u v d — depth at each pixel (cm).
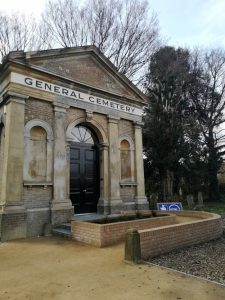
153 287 468
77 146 1206
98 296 435
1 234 865
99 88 1231
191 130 2480
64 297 433
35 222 958
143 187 1388
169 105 2264
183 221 1109
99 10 2089
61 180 1045
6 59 958
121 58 2119
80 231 836
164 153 2166
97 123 1233
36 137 1021
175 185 2394
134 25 2141
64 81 1116
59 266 596
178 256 675
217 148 2811
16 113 959
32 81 1016
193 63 2812
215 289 459
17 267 593
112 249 730
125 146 1384
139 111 1435
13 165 926
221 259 648
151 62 2380
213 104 2931
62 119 1088
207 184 2708
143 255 639
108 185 1238
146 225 904
